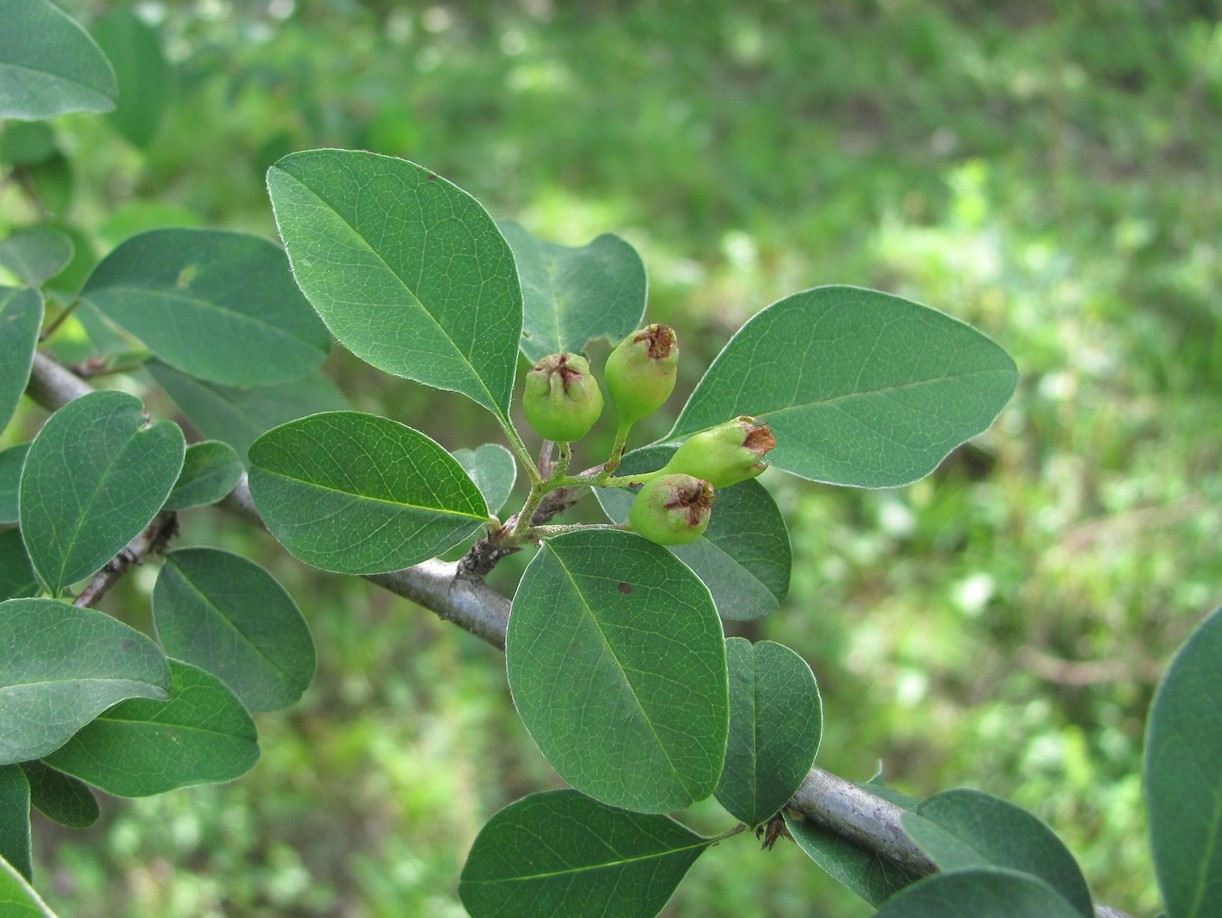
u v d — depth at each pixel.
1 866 0.70
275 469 0.88
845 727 4.72
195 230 1.29
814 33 9.31
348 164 0.90
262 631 1.09
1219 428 5.58
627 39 8.87
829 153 7.68
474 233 0.91
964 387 0.94
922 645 4.95
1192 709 0.72
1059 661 4.87
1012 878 0.69
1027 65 9.12
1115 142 8.35
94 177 5.57
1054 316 5.79
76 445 0.96
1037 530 5.20
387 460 0.88
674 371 0.87
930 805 0.77
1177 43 9.50
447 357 0.90
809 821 0.92
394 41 7.62
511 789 4.55
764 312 0.97
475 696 4.68
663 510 0.83
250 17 2.99
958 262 5.98
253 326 1.27
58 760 0.88
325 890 4.19
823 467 0.93
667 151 7.03
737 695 0.95
